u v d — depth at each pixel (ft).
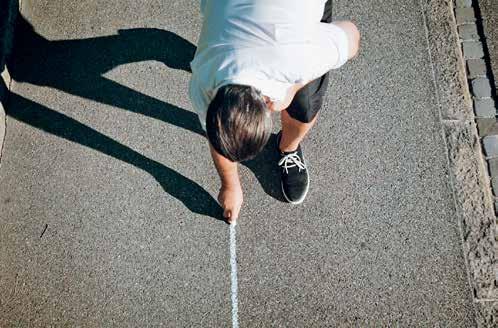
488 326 9.21
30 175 10.14
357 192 10.12
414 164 10.35
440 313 9.28
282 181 10.03
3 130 10.41
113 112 10.66
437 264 9.60
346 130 10.61
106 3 11.60
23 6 11.53
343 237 9.78
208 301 9.30
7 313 9.15
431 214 9.96
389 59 11.23
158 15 11.53
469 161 10.38
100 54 11.13
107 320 9.16
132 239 9.71
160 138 10.48
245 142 5.94
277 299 9.33
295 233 9.80
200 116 7.26
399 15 11.67
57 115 10.61
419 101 10.88
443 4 11.81
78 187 10.07
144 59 11.11
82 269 9.48
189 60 11.16
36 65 11.00
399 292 9.41
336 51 7.05
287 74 6.44
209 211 9.96
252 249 9.68
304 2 6.63
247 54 6.28
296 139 9.32
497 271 9.55
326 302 9.32
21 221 9.79
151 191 10.08
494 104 10.90
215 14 6.79
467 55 11.35
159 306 9.25
